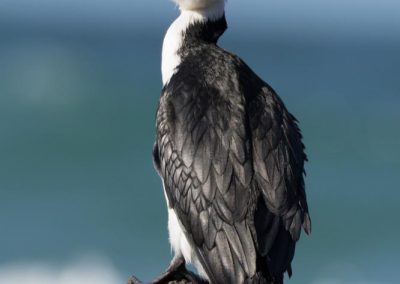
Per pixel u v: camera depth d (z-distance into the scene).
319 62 56.41
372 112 31.11
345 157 25.25
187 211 6.74
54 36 73.94
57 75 34.72
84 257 18.92
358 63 56.72
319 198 22.14
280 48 75.62
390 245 19.78
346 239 19.97
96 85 33.00
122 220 20.23
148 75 38.31
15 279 18.36
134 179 22.58
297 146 7.05
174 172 6.89
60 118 28.45
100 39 77.56
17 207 21.00
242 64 7.49
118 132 27.06
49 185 22.42
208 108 6.96
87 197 21.59
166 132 7.05
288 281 18.56
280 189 6.66
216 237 6.54
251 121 6.93
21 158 24.81
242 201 6.54
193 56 7.65
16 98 30.05
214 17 8.04
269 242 6.45
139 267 18.61
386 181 23.14
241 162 6.68
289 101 33.84
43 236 19.58
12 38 64.00
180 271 7.43
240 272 6.39
